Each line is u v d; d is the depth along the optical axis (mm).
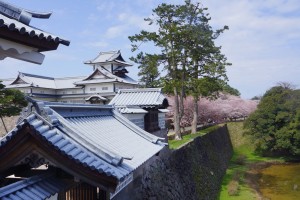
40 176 4906
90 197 6289
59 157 4980
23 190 4438
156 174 13062
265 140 36031
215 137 31922
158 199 12266
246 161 33844
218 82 26297
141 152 8180
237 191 21750
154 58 24344
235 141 42469
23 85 45312
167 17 24062
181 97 26391
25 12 3953
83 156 5145
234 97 51531
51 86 49688
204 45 25297
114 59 48062
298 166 31500
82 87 47562
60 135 5395
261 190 22797
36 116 5430
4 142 4941
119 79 44031
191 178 18000
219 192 21859
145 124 16594
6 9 4000
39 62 4246
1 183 5270
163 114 20750
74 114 7797
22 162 5180
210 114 41656
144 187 11328
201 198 17969
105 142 7465
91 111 8953
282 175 27688
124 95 17516
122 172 5438
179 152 17703
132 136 9484
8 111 15836
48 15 4539
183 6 23688
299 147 33562
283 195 21438
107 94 43031
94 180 4996
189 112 35812
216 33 26375
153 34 23516
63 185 5066
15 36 3453
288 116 34406
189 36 24297
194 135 27609
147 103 16250
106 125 9023
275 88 38000
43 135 4895
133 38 23938
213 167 24719
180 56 24859
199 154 22359
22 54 3939
